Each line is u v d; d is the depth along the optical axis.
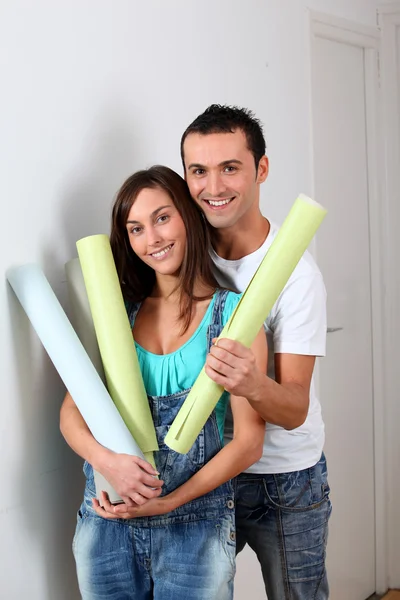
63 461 1.81
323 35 2.71
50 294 1.56
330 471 2.86
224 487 1.54
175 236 1.53
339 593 2.93
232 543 1.52
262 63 2.38
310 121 2.61
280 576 1.78
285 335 1.60
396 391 3.10
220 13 2.20
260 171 1.64
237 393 1.38
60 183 1.73
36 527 1.74
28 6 1.63
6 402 1.64
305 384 1.59
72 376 1.49
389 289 3.08
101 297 1.55
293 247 1.38
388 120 3.03
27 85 1.64
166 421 1.53
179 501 1.46
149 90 1.96
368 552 3.10
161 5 1.99
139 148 1.94
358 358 2.99
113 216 1.58
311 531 1.76
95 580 1.54
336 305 2.85
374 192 3.02
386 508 3.13
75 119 1.76
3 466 1.64
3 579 1.65
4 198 1.61
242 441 1.49
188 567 1.48
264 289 1.39
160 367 1.55
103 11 1.82
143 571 1.53
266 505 1.76
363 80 2.98
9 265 1.62
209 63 2.16
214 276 1.72
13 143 1.62
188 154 1.55
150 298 1.65
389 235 3.07
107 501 1.48
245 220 1.63
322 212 1.38
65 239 1.76
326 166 2.78
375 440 3.09
